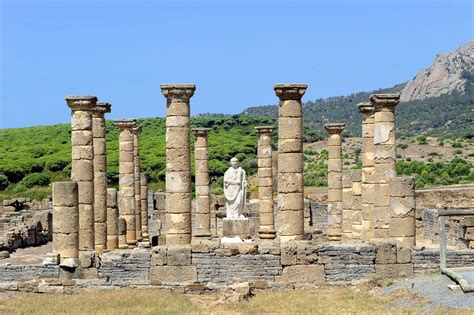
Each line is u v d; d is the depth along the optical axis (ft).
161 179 331.98
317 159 393.91
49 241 222.07
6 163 359.25
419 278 112.37
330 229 172.96
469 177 305.32
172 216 126.52
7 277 121.19
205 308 103.09
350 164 381.40
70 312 100.07
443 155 409.69
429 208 187.01
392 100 133.08
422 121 655.76
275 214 222.07
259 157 181.68
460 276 101.50
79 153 136.26
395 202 124.98
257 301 106.73
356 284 116.67
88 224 136.26
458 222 159.74
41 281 117.80
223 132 450.30
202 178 181.06
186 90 127.65
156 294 112.06
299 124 129.49
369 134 148.36
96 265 121.19
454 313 85.10
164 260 120.47
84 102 136.05
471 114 635.25
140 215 191.62
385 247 119.85
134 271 120.67
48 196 297.12
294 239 127.75
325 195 241.76
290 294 111.65
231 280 119.24
